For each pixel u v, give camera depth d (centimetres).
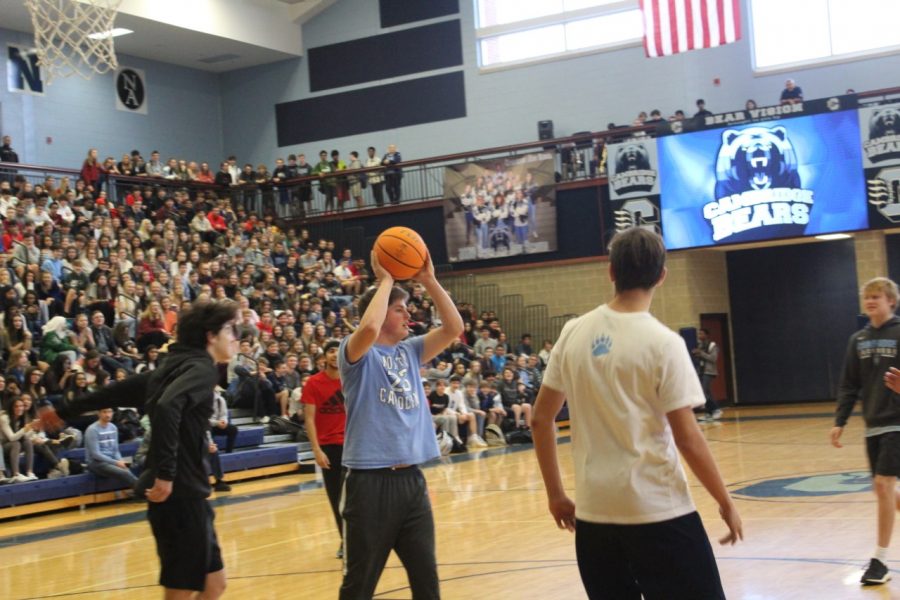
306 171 2852
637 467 338
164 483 445
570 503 377
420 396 495
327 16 3103
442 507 1147
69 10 2314
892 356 620
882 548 624
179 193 2512
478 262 2611
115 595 762
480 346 2323
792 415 2186
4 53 2577
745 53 2603
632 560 342
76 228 2055
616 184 2388
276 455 1697
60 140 2703
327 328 2084
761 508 955
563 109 2802
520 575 732
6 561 973
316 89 3112
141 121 2950
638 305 352
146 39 2822
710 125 2305
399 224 2697
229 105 3216
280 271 2342
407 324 507
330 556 878
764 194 2255
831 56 2538
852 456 1353
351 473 477
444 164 2908
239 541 995
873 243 2355
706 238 2311
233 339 495
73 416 493
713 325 2533
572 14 2802
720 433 1845
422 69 2983
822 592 614
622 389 341
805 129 2225
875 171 2177
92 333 1647
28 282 1714
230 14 2884
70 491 1375
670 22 2217
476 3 2930
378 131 3034
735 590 633
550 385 367
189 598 467
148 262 2036
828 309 2520
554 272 2530
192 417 464
